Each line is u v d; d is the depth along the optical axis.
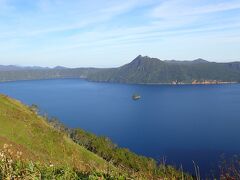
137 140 175.50
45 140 41.94
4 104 56.12
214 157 129.50
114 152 72.81
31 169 8.84
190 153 142.12
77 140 82.31
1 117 44.72
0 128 40.16
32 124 48.12
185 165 119.81
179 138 176.00
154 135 186.75
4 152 10.66
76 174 8.77
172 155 141.62
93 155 47.69
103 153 73.31
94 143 82.44
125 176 8.55
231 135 173.88
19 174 8.62
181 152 146.00
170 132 192.88
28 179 8.30
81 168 9.66
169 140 172.88
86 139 86.62
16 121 45.66
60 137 46.84
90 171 9.19
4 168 8.70
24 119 49.38
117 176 8.61
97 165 9.88
